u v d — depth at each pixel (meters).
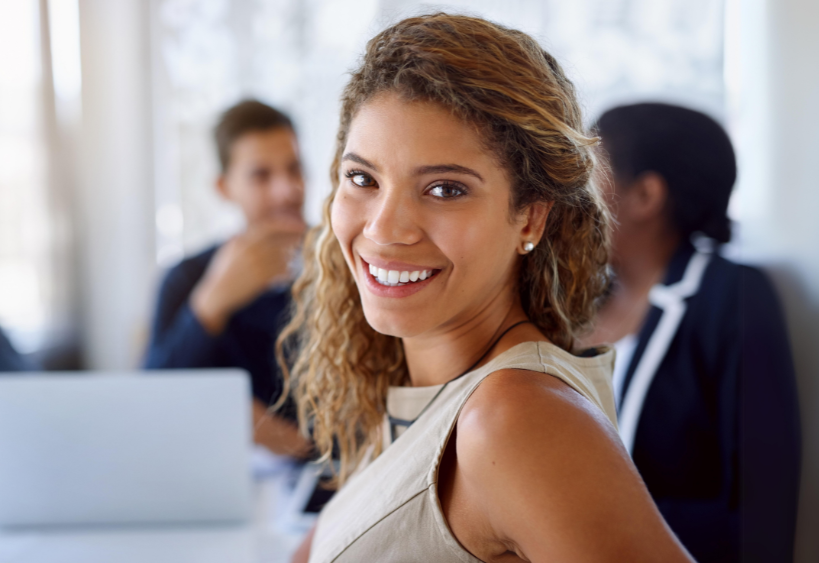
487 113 0.66
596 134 0.92
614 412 0.77
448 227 0.68
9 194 2.68
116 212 2.94
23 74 2.71
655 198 1.41
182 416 1.29
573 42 2.53
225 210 2.89
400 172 0.67
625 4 2.49
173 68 2.87
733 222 1.37
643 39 2.49
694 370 1.25
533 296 0.82
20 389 1.29
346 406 1.01
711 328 1.24
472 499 0.60
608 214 0.87
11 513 1.31
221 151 2.16
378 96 0.68
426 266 0.70
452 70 0.65
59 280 2.88
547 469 0.53
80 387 1.29
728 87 1.29
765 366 1.10
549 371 0.63
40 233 2.79
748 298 1.16
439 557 0.63
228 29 2.83
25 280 2.74
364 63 0.72
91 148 2.93
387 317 0.72
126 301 2.99
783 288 1.08
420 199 0.68
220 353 2.02
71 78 2.89
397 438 0.80
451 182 0.67
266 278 2.05
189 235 2.89
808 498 1.05
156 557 1.19
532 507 0.53
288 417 1.71
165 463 1.30
